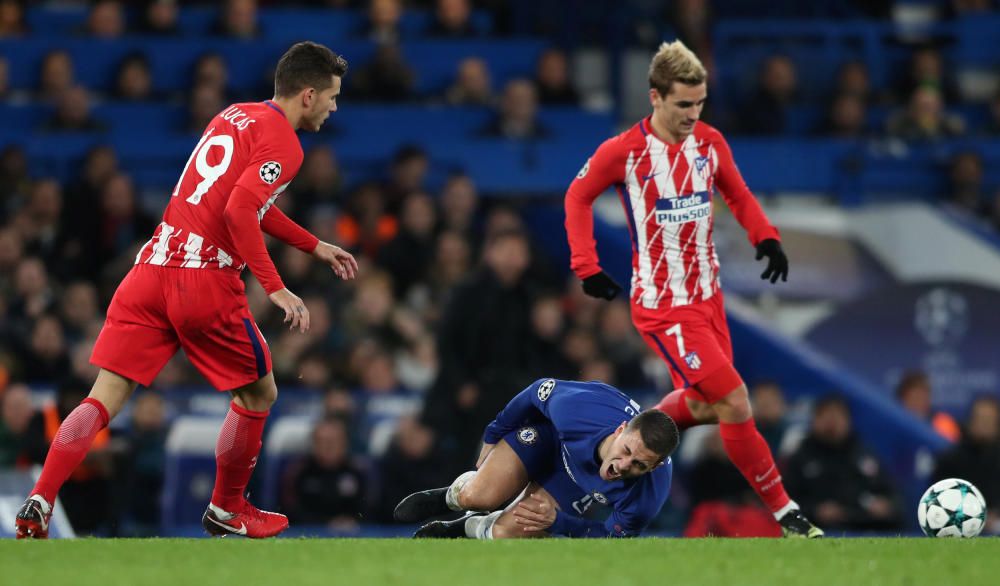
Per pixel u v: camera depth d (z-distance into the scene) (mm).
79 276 41094
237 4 49281
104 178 42312
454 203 43531
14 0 49031
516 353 38875
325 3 51719
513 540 19141
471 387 37469
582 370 38875
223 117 20562
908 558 17250
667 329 22781
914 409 43312
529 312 39469
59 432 19969
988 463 38469
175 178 45938
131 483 34188
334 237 41188
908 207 49469
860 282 48219
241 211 19469
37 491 19844
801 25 54094
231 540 18812
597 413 22062
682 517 36875
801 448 35938
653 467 20703
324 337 38969
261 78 48438
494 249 39438
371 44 49500
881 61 54688
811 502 35312
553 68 50031
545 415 22750
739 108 52094
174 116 46562
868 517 35344
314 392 37625
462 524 23594
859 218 49781
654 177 22594
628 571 15773
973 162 49906
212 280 20188
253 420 21156
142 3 50969
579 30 55062
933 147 50562
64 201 41812
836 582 15203
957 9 57094
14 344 37719
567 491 23094
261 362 20719
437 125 48094
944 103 54062
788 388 43219
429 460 35531
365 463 35688
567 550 17703
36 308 38500
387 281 40625
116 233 41875
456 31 51250
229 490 21578
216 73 46688
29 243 41000
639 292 23062
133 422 34781
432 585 14625
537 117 49281
